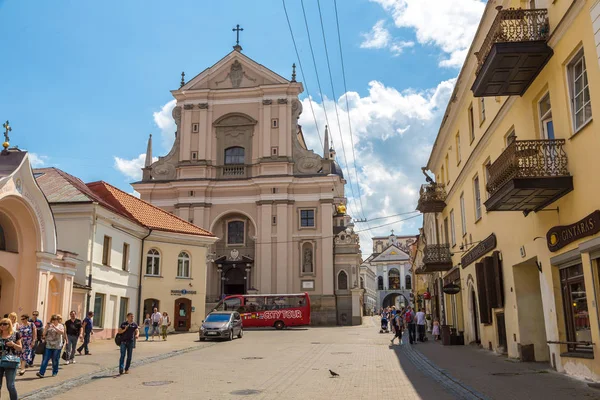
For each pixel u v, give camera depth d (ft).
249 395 36.78
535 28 42.22
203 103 175.52
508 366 49.16
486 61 44.27
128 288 103.86
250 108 175.01
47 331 47.16
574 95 39.27
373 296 351.46
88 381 44.62
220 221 171.01
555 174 39.52
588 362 37.99
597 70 34.60
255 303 142.31
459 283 82.84
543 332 51.80
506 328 56.08
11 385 31.96
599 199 35.06
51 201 88.89
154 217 118.42
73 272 78.13
